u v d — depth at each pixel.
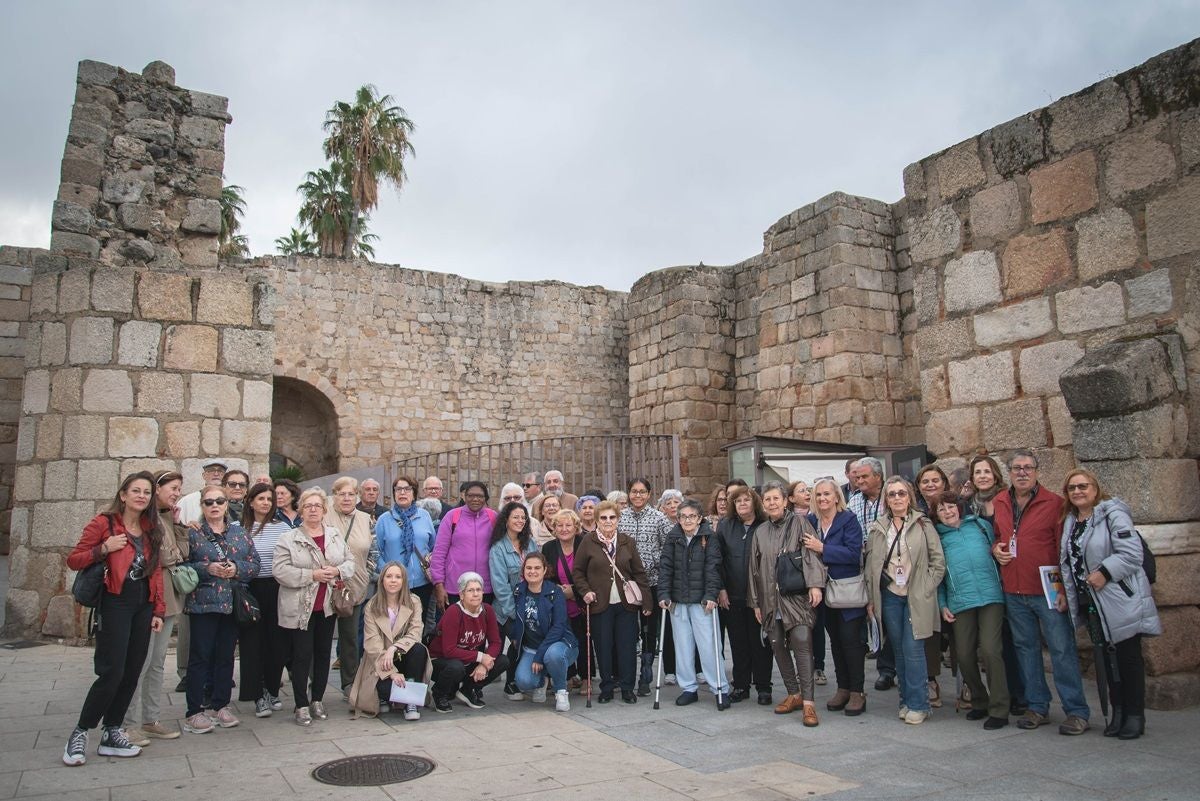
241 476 6.58
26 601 8.49
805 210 13.48
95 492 8.52
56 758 4.90
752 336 16.23
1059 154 7.00
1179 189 6.22
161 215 9.75
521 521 6.84
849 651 6.06
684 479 15.77
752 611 6.59
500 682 7.61
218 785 4.46
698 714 6.20
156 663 5.41
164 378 8.90
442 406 19.33
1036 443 7.06
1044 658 6.88
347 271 18.69
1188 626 5.91
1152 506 5.85
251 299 9.42
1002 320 7.38
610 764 4.88
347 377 18.41
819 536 6.25
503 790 4.39
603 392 21.36
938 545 5.77
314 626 6.00
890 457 9.82
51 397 8.67
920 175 8.20
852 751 5.10
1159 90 6.35
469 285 20.05
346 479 6.45
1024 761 4.77
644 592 6.68
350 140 29.05
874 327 12.87
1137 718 5.13
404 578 6.26
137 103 9.80
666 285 16.77
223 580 5.66
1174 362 6.14
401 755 5.06
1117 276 6.58
